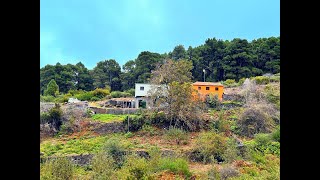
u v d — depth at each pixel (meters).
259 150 6.13
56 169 5.43
